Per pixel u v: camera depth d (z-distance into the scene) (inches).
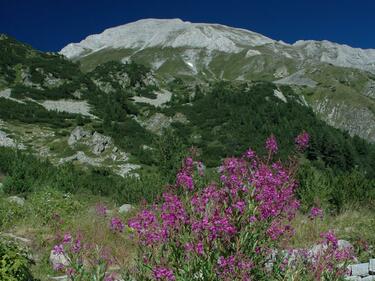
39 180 1139.9
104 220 505.4
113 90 5467.5
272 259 233.8
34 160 1482.5
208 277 187.8
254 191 204.2
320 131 4158.5
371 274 313.0
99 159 2738.7
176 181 221.1
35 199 665.0
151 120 4340.6
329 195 681.6
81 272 234.1
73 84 4945.9
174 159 967.0
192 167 224.2
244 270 187.9
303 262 231.0
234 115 4247.0
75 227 477.4
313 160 3213.6
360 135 7130.9
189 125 4173.2
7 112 3639.3
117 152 2839.6
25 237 486.0
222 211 201.9
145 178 976.3
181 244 201.9
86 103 4665.4
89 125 3607.3
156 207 226.7
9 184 1027.9
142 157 2780.5
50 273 376.2
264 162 220.8
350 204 663.8
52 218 558.9
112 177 2210.9
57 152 2874.0
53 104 4439.0
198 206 206.2
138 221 211.8
